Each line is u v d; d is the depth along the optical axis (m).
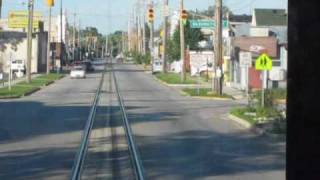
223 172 13.29
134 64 157.62
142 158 15.49
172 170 13.48
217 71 46.34
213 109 34.56
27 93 46.81
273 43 62.62
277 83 47.56
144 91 52.41
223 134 21.97
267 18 95.62
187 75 79.56
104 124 24.97
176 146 18.17
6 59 91.25
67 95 46.03
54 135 21.03
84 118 27.80
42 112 31.23
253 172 13.35
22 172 13.11
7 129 23.16
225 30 80.44
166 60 92.38
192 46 94.00
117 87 58.41
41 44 97.50
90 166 13.95
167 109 34.09
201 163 14.70
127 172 12.99
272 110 27.70
